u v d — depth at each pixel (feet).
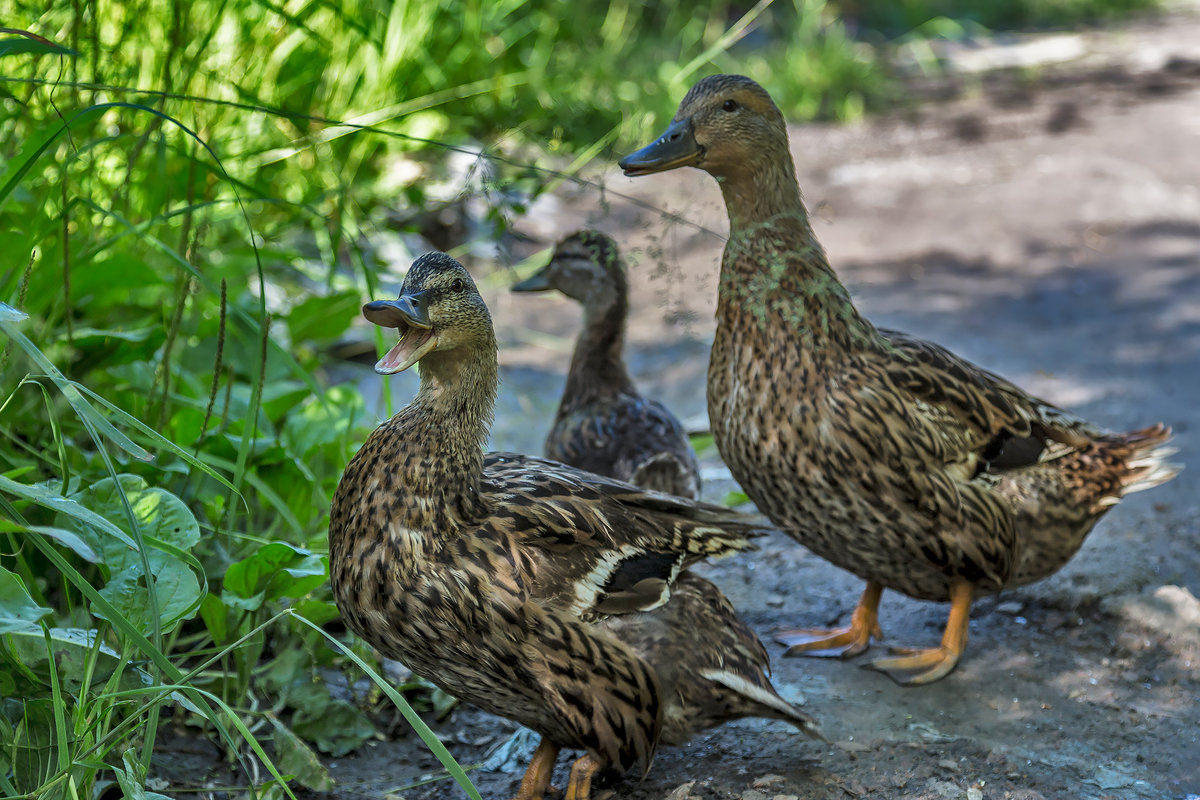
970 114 39.63
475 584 9.36
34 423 12.57
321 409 13.98
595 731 9.66
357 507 9.52
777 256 12.02
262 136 18.75
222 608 10.66
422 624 9.41
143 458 8.21
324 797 10.34
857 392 11.71
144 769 8.55
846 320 11.99
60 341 12.67
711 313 21.06
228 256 17.08
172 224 15.79
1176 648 12.89
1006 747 11.18
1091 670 12.65
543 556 9.74
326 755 11.02
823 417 11.72
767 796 10.23
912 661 12.57
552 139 18.67
